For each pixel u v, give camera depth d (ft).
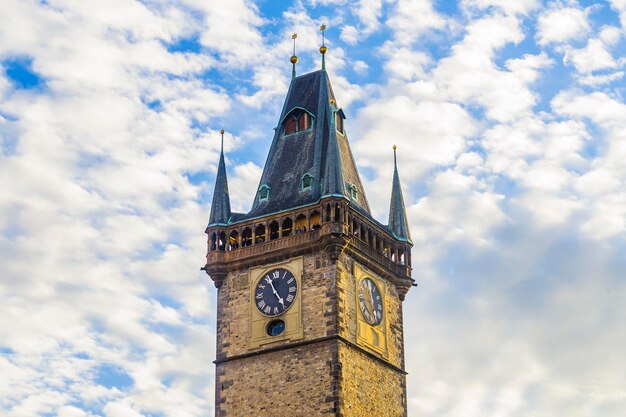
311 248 334.03
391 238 357.61
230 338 337.11
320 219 335.88
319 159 352.90
